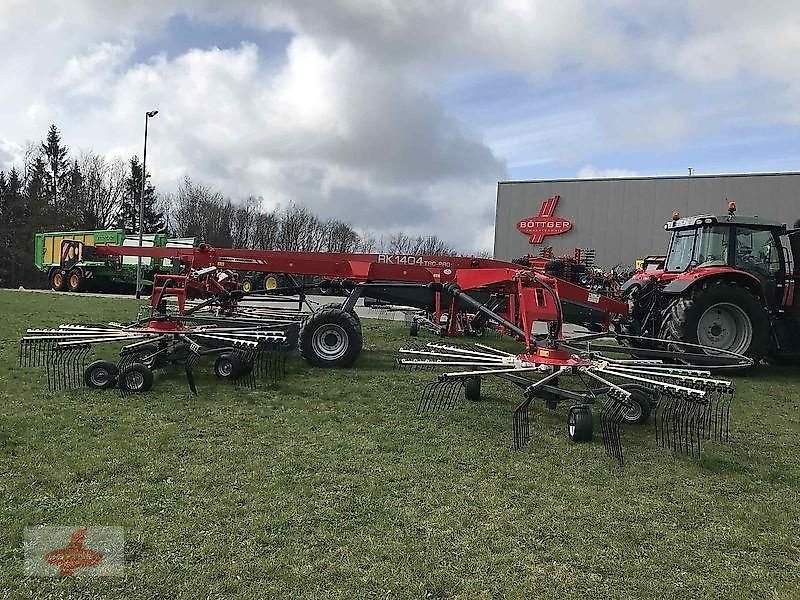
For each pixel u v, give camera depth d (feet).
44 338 19.07
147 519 9.67
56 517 9.63
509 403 18.24
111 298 57.52
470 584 8.27
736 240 27.14
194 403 16.71
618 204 74.79
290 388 19.03
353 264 24.48
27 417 14.74
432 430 15.14
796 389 22.93
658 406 17.78
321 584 8.09
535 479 12.20
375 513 10.28
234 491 10.89
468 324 32.30
